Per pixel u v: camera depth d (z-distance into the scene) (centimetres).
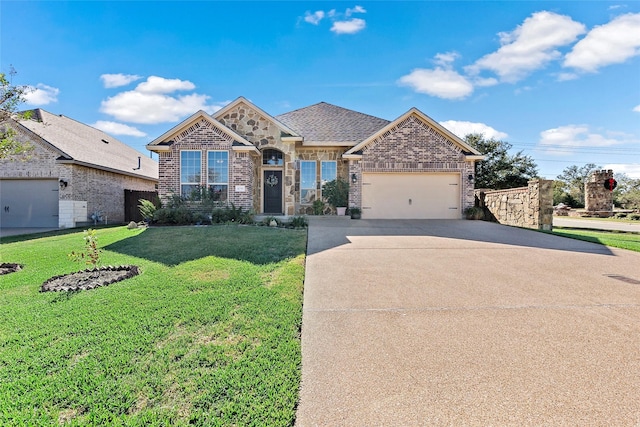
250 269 670
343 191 1648
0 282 618
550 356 348
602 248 914
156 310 467
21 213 1653
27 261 798
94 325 420
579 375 313
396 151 1667
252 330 407
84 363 333
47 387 296
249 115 1620
